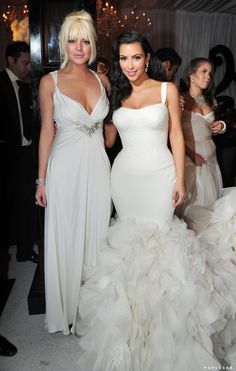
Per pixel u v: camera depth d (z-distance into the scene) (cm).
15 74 353
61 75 224
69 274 237
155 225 223
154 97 222
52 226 229
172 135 226
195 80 278
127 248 217
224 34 909
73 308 241
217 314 198
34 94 256
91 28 217
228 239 242
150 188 223
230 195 255
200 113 283
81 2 246
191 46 894
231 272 229
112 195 235
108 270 220
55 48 251
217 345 210
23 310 269
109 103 235
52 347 229
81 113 222
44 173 232
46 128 228
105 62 556
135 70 217
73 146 225
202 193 279
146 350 201
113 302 206
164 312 200
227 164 375
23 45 349
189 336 197
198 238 235
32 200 343
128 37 213
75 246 235
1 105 347
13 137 346
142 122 219
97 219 236
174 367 194
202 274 208
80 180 228
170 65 312
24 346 230
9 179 374
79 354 222
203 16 886
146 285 206
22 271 332
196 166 278
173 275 207
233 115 475
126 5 802
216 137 396
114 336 201
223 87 873
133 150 225
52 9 246
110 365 201
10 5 677
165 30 871
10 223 388
